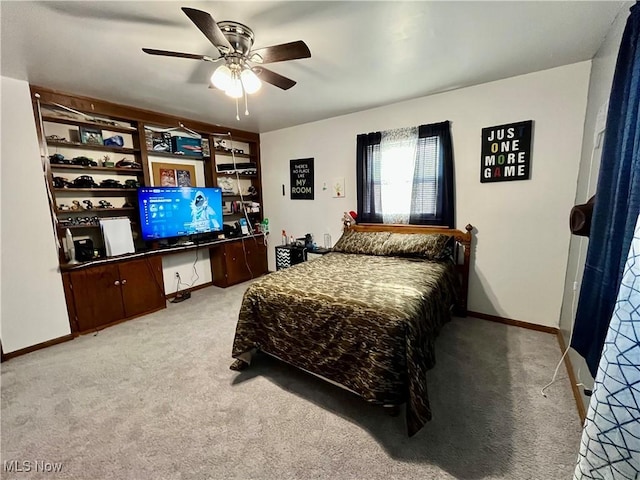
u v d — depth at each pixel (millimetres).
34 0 1476
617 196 1088
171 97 2969
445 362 2281
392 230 3504
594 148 2049
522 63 2379
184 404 1890
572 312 2270
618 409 615
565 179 2551
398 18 1717
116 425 1724
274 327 2102
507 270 2924
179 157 3945
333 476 1385
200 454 1518
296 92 2936
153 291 3459
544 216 2684
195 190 3861
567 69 2430
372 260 2998
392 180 3465
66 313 2818
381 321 1660
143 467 1450
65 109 2828
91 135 3047
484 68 2457
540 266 2750
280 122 4121
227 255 4328
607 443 632
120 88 2707
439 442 1555
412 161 3303
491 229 2965
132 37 1855
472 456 1466
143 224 3387
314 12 1641
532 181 2703
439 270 2578
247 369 2283
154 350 2580
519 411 1749
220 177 4500
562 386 1963
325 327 1856
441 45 2053
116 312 3148
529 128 2639
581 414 1669
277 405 1866
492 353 2400
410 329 1609
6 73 2355
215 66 2250
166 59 2146
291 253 4301
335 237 4191
